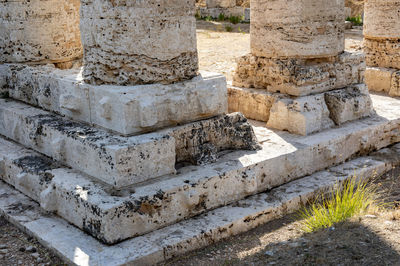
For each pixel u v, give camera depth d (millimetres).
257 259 4133
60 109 5883
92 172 4910
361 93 6816
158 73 5098
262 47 6695
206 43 13797
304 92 6309
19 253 4523
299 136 6070
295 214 5148
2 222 5105
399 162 6363
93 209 4402
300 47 6348
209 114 5484
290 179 5617
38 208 5215
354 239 4043
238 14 19359
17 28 6699
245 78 7043
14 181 5695
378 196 5199
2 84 6906
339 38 6703
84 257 4180
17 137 6203
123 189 4629
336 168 6016
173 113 5164
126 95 4852
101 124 5219
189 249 4465
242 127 5664
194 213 4855
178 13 5121
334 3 6461
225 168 5105
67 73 6094
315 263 3816
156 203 4555
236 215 4859
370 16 8461
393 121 6742
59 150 5258
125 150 4582
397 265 3594
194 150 5297
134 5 4918
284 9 6316
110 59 5102
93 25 5121
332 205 4949
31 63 6801
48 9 6730
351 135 6203
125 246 4328
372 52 8570
